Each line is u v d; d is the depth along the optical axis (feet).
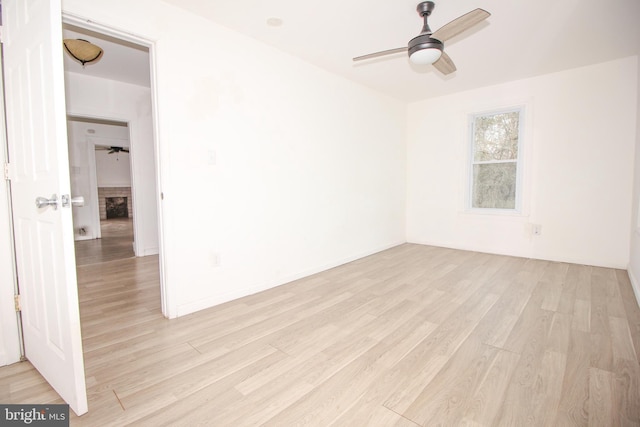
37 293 5.29
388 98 15.85
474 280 10.95
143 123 15.12
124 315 8.28
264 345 6.68
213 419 4.54
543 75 13.03
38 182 4.81
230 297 9.29
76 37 9.90
